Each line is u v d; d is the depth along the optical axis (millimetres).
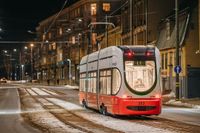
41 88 90562
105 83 28750
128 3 76375
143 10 67750
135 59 26531
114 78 26922
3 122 25000
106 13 104688
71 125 22609
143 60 26594
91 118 26781
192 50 51688
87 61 34750
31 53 159750
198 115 29578
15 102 45875
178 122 24438
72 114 29984
